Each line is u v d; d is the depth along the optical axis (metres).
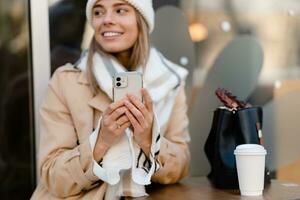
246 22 2.60
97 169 1.74
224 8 2.59
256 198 1.75
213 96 2.58
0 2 2.38
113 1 1.94
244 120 1.93
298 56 2.63
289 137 2.63
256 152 1.77
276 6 2.62
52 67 2.41
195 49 2.57
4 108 2.40
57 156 1.86
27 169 2.42
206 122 2.58
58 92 1.96
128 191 1.83
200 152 2.57
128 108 1.70
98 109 1.91
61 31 2.41
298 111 2.63
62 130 1.91
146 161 1.82
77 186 1.81
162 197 1.82
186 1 2.55
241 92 2.60
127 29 1.95
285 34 2.62
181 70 2.13
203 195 1.83
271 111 2.63
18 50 2.39
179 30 2.55
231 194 1.84
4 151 2.41
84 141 1.84
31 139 2.41
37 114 2.39
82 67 1.99
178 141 2.06
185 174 2.06
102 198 1.86
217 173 1.95
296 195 1.80
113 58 1.97
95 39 1.99
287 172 2.62
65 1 2.41
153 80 1.98
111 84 1.89
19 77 2.40
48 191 1.90
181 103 2.12
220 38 2.59
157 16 2.52
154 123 1.76
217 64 2.59
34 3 2.37
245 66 2.61
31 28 2.38
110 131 1.72
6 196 2.43
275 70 2.63
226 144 1.95
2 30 2.38
